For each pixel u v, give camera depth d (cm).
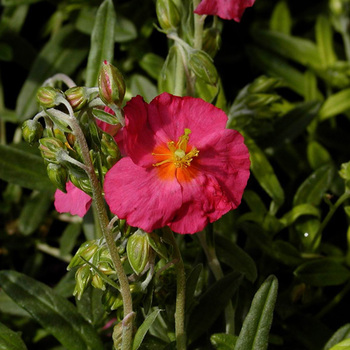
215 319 30
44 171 32
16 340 30
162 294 29
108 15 32
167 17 29
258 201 33
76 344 30
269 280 28
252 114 33
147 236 26
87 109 26
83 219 33
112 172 26
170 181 27
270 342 31
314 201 34
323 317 34
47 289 30
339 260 34
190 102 27
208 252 30
